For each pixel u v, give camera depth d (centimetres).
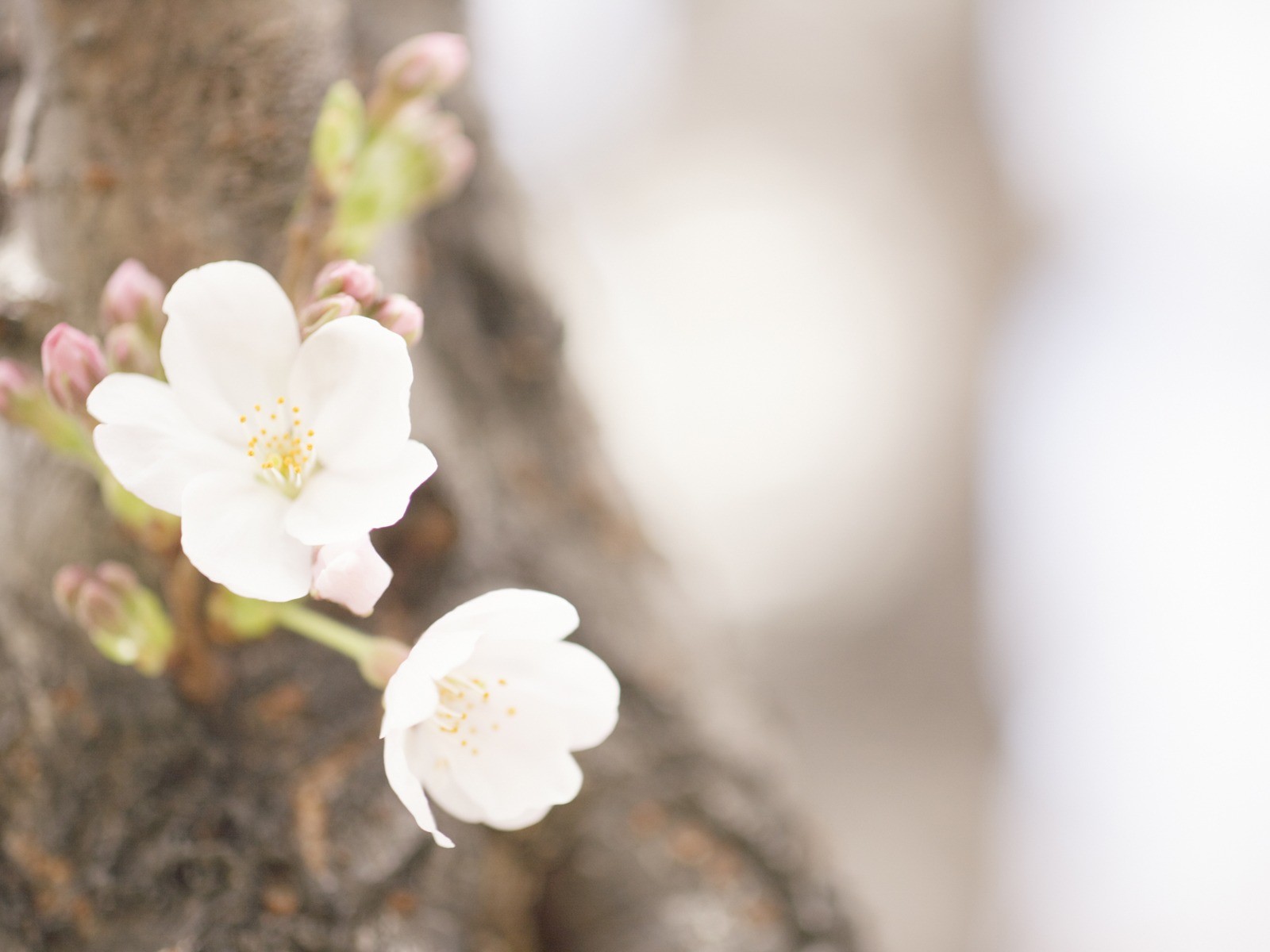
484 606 37
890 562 102
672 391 100
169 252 41
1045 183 104
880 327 102
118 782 40
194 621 40
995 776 104
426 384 44
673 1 103
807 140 103
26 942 40
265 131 41
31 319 41
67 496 41
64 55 41
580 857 44
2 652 41
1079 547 112
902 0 101
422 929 42
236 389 37
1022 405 108
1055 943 115
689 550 54
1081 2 100
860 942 46
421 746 38
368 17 45
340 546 36
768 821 45
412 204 41
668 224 103
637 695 46
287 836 41
